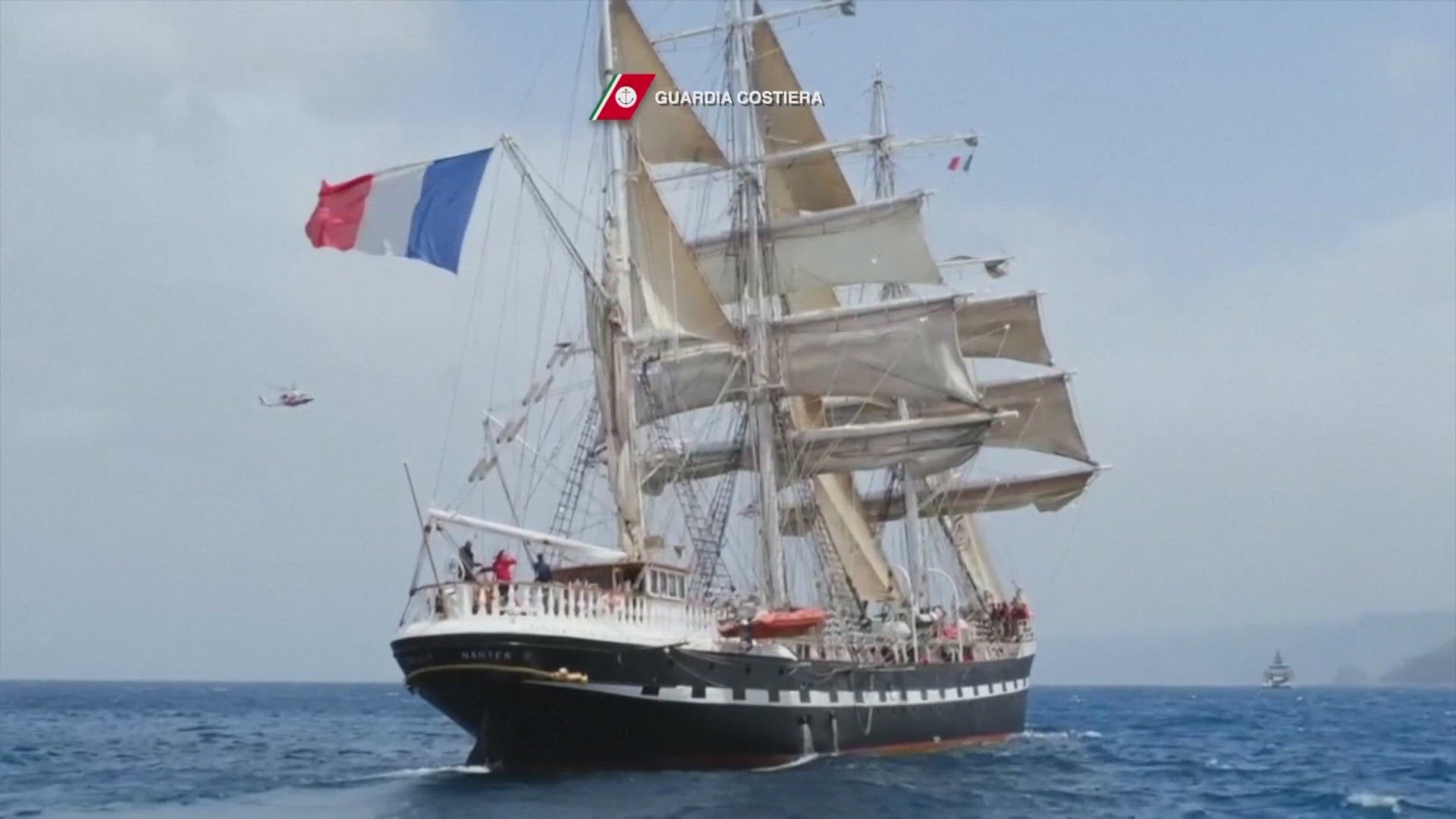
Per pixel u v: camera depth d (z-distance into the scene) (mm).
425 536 45531
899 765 56062
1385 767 69375
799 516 70625
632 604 47688
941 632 69188
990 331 87812
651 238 58906
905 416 77500
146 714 142000
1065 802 47781
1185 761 70938
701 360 68438
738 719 49750
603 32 56625
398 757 69312
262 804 43375
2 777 55500
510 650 44094
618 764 48469
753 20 71875
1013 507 89062
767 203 77812
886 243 73062
